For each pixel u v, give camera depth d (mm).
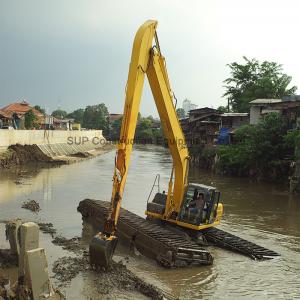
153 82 15281
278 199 31391
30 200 25578
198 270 14438
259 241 19328
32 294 9695
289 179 36750
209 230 18828
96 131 104000
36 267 9773
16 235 13047
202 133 67938
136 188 34938
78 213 22453
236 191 35062
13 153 45781
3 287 10531
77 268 13094
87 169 48000
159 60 15188
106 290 11695
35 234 10766
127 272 13156
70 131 74562
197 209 16938
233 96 77750
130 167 55875
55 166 48812
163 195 19172
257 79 75688
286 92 71125
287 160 40344
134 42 13828
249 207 27875
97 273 12844
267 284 13531
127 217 18344
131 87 13523
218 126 64250
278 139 42062
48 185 33031
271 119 43000
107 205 20141
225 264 15328
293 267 15438
